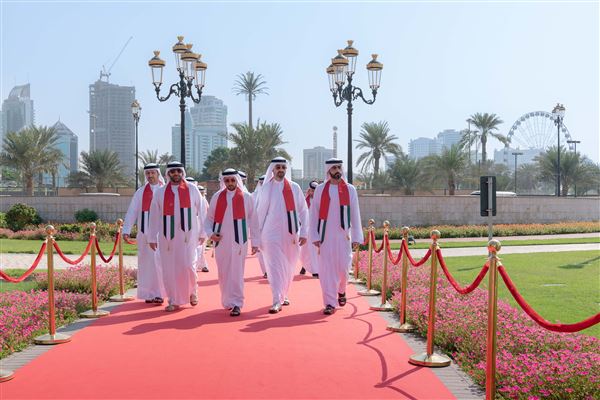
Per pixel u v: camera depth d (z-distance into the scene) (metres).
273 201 10.29
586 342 7.15
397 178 54.97
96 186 55.81
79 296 10.25
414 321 8.44
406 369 6.56
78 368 6.53
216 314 9.55
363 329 8.47
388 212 33.84
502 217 36.31
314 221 9.91
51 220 35.12
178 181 10.10
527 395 5.49
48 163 51.16
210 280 13.84
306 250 14.30
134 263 18.17
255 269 15.90
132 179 65.31
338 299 10.34
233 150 47.75
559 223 36.28
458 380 6.21
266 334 8.09
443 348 7.50
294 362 6.74
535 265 16.69
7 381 6.10
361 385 5.98
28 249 22.30
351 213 9.99
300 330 8.36
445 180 53.03
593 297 11.38
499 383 5.86
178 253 9.91
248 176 48.19
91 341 7.73
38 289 11.97
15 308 9.03
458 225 34.97
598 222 37.34
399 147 54.53
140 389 5.80
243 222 9.67
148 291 10.59
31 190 51.56
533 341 6.94
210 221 9.76
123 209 34.00
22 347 7.48
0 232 29.91
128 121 189.25
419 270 13.52
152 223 10.12
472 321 7.75
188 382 6.01
